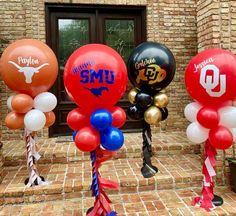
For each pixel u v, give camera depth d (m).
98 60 2.14
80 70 2.15
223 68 2.54
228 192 3.31
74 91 2.22
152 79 3.09
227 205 2.98
